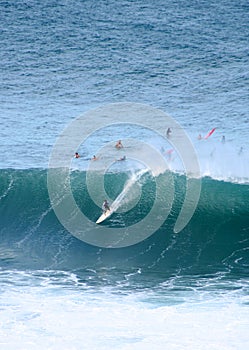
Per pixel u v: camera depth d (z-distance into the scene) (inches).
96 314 4909.0
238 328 4744.1
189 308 4987.7
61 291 5211.6
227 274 5497.1
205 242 5979.3
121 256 5753.0
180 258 5748.0
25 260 5679.1
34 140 7524.6
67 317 4869.6
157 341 4618.6
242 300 5088.6
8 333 4680.1
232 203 6481.3
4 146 7381.9
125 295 5172.2
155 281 5388.8
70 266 5600.4
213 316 4881.9
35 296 5128.0
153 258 5743.1
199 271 5551.2
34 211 6382.9
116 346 4566.9
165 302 5068.9
